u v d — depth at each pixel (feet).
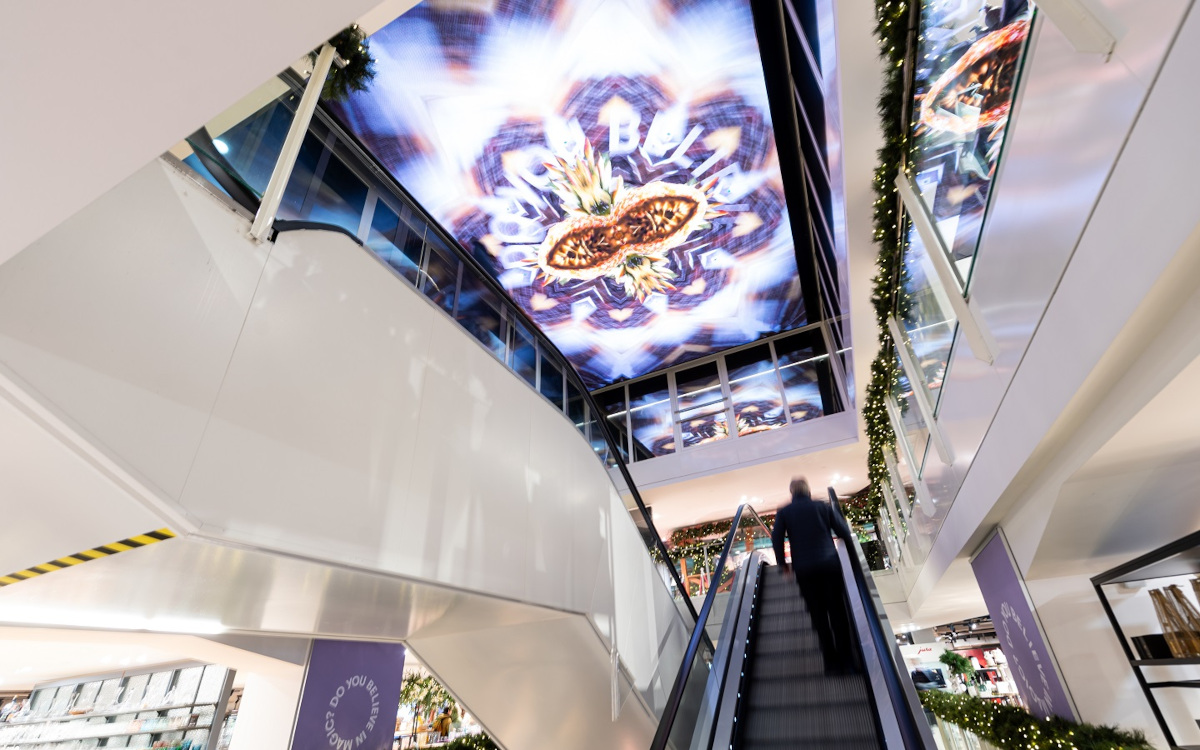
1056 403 9.60
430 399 11.58
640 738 17.47
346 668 14.02
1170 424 8.67
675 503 46.65
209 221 7.52
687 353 47.19
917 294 19.13
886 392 27.37
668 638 20.92
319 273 9.44
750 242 35.01
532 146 28.45
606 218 32.86
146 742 17.67
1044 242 9.30
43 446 5.28
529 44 23.84
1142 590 14.34
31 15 2.49
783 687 13.50
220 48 2.83
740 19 23.09
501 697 16.53
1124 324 7.20
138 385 6.00
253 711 13.14
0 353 4.86
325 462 8.44
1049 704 15.71
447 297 15.19
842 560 17.67
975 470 15.26
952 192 13.89
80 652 17.07
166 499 5.95
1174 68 5.69
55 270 5.46
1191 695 13.50
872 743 10.94
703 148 28.91
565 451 17.26
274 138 9.80
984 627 46.91
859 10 13.12
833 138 17.26
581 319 41.55
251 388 7.47
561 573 14.58
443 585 10.30
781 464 41.09
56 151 3.08
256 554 7.07
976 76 11.57
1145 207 6.44
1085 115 7.63
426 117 26.66
